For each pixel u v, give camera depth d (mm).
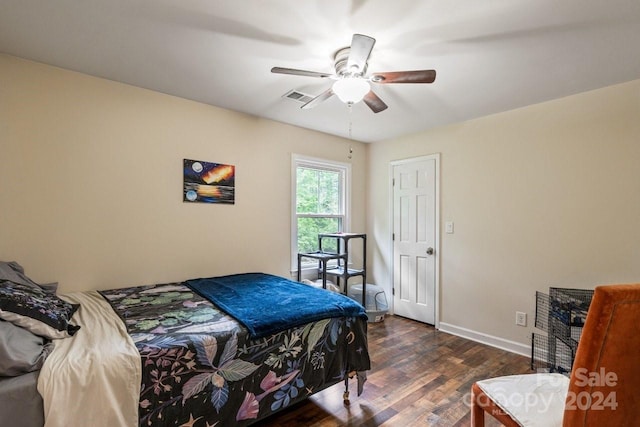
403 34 1768
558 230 2678
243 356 1664
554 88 2479
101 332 1562
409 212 3855
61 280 2244
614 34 1756
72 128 2289
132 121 2543
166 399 1426
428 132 3662
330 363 1996
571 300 2355
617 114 2395
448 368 2568
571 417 1010
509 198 2969
